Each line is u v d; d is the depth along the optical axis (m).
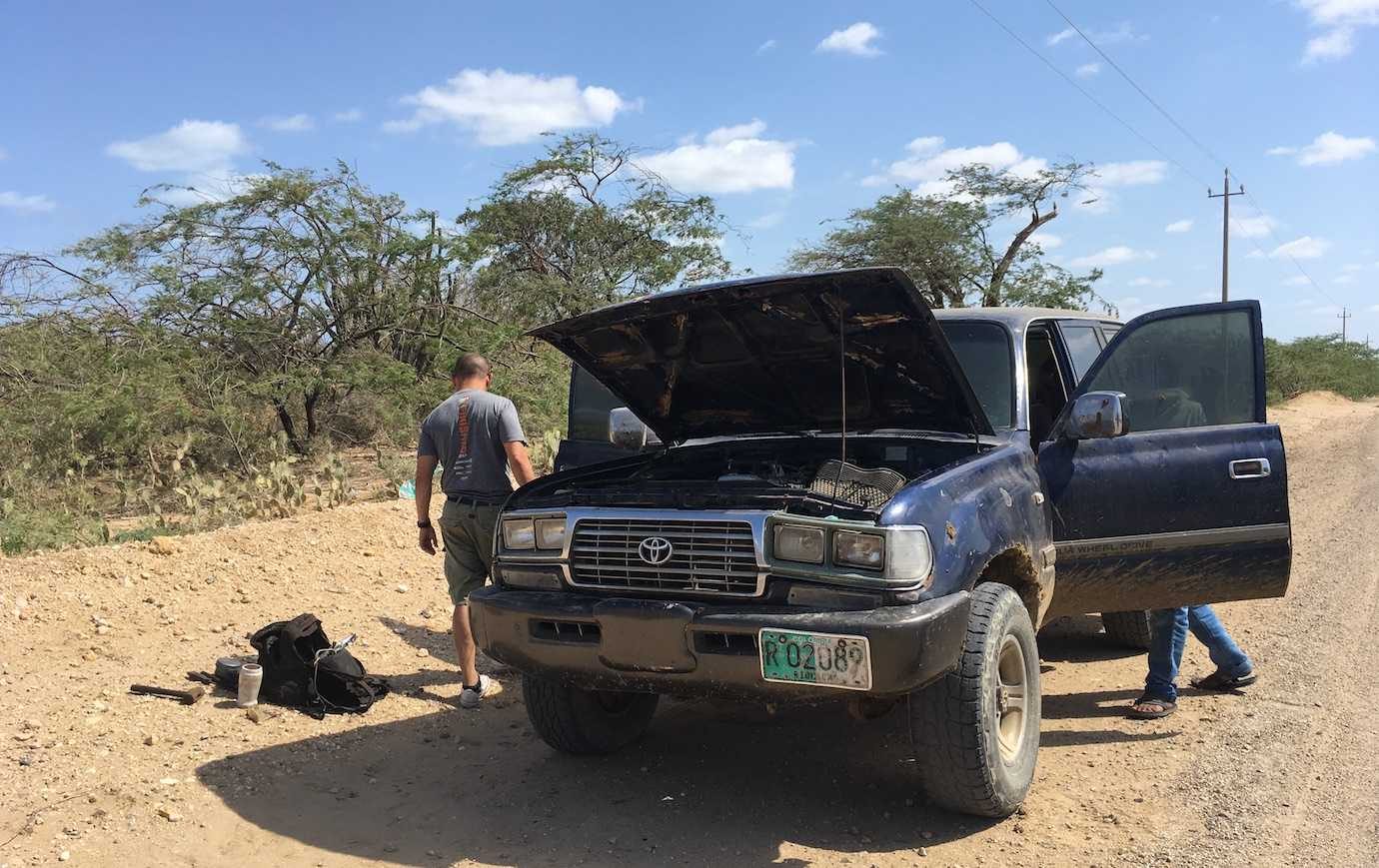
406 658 6.24
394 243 16.97
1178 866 3.62
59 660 5.65
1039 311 5.49
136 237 15.50
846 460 4.88
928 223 31.34
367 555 8.25
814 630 3.53
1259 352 4.86
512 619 4.07
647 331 4.76
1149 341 4.88
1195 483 4.77
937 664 3.57
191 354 15.27
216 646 6.06
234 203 15.85
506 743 4.98
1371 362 74.50
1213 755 4.68
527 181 24.94
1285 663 6.10
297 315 16.66
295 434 16.53
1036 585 4.39
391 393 16.55
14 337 14.34
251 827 4.00
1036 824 3.98
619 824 4.05
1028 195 31.77
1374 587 8.07
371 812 4.17
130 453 14.27
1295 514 12.08
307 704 5.27
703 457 5.23
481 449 5.42
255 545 8.03
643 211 25.31
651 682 3.87
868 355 4.50
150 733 4.81
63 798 4.11
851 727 5.15
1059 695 5.66
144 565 7.18
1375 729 4.98
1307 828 3.91
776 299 4.25
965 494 3.97
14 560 7.04
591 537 4.04
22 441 13.49
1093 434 4.45
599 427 6.33
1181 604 4.91
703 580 3.80
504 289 21.84
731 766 4.67
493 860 3.76
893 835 3.91
